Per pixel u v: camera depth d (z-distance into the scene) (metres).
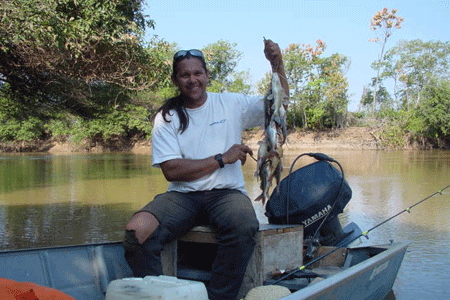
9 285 2.17
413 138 52.38
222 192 3.34
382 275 3.83
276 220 4.05
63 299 2.16
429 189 14.77
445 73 67.50
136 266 3.15
